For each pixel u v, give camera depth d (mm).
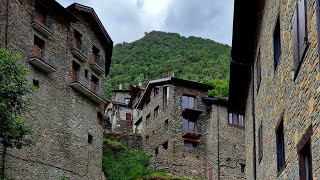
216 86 65375
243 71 17938
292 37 9258
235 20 14641
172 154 49906
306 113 8203
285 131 10070
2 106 21125
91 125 40094
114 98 79000
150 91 55531
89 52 41094
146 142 54125
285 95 10023
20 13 34344
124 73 91375
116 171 46812
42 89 35219
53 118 35844
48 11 36938
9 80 22047
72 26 39312
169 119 51188
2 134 21672
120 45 104000
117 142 51344
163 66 91062
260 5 13594
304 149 8570
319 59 7281
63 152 36250
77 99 38719
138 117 59188
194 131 51375
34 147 33406
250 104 18016
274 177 11578
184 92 52219
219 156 50562
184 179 47281
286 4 9883
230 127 51875
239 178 50719
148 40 104000
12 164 31141
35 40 35844
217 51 96812
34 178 32875
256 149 15836
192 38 104750
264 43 13242
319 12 7320
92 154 39625
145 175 47188
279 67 10727
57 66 37188
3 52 22391
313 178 7801
